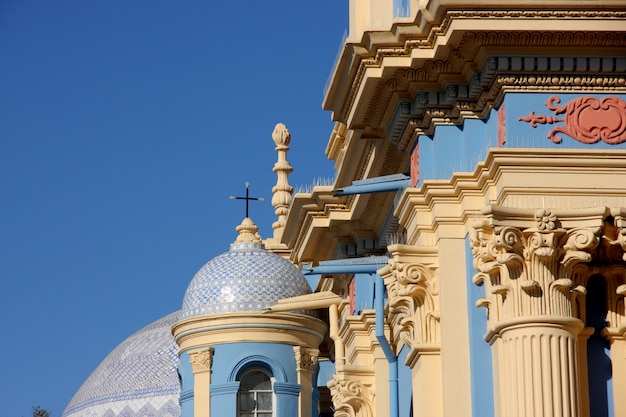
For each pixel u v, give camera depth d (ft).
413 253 91.86
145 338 240.32
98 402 236.22
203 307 160.25
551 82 86.94
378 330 106.11
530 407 83.51
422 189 91.66
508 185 86.02
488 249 85.76
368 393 115.75
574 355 84.43
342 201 117.19
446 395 88.99
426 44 89.81
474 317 89.20
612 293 86.17
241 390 158.92
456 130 91.45
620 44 86.38
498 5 85.66
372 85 92.79
